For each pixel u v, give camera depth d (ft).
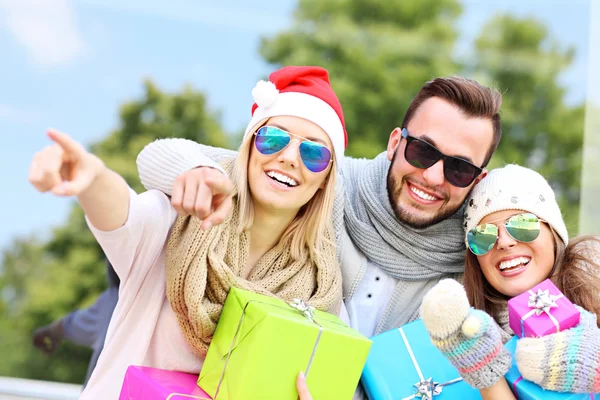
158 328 5.38
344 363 4.82
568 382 4.70
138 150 27.94
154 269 5.35
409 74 26.61
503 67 26.96
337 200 6.48
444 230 6.64
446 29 27.12
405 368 5.47
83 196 4.23
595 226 13.15
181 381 5.09
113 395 5.24
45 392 10.22
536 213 5.87
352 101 26.27
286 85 5.76
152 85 28.35
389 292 6.66
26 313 25.84
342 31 27.27
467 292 6.24
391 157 6.70
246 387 4.57
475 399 5.28
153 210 4.96
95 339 11.10
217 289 5.23
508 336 5.57
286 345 4.63
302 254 5.82
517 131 26.45
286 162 5.38
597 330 4.93
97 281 26.37
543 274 5.94
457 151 6.08
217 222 4.44
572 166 26.12
